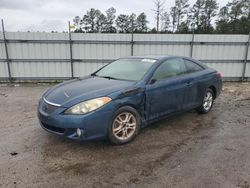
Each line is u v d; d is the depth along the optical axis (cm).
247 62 1086
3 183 279
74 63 1032
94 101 344
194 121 503
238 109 605
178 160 334
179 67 481
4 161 330
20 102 680
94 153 354
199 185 276
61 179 289
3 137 413
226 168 313
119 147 374
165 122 493
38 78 1035
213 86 559
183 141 398
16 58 1000
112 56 1036
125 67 463
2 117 531
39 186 275
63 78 1047
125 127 382
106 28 4188
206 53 1061
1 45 979
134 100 382
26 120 508
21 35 976
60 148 370
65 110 342
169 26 3881
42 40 992
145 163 326
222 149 369
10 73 1013
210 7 4100
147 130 447
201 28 3853
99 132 349
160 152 358
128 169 311
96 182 283
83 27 4138
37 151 360
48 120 352
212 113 565
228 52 1068
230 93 823
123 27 4138
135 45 1030
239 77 1101
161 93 421
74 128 336
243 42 1060
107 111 349
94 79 439
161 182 282
